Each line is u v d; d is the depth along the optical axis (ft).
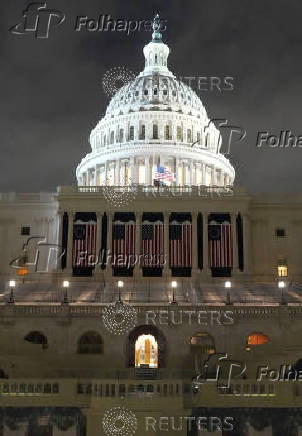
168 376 168.35
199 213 319.68
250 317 197.47
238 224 317.63
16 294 246.68
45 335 196.54
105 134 430.61
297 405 139.95
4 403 140.36
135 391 139.85
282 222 328.08
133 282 298.56
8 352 185.57
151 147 401.90
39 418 139.85
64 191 322.34
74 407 140.26
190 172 402.52
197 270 309.22
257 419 139.54
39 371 172.45
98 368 182.39
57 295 244.83
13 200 329.72
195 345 197.98
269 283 292.20
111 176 406.82
